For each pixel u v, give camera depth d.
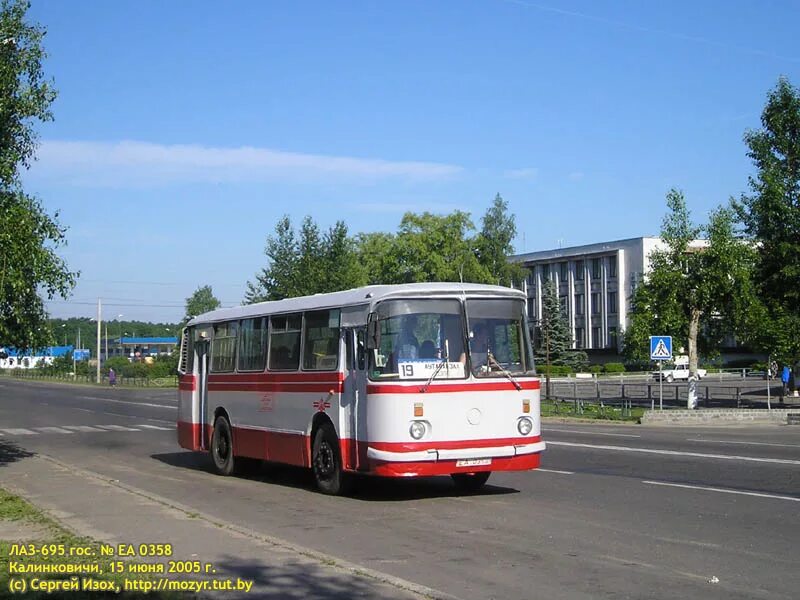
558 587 8.12
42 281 17.14
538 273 103.12
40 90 17.28
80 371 109.06
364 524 11.68
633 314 37.66
